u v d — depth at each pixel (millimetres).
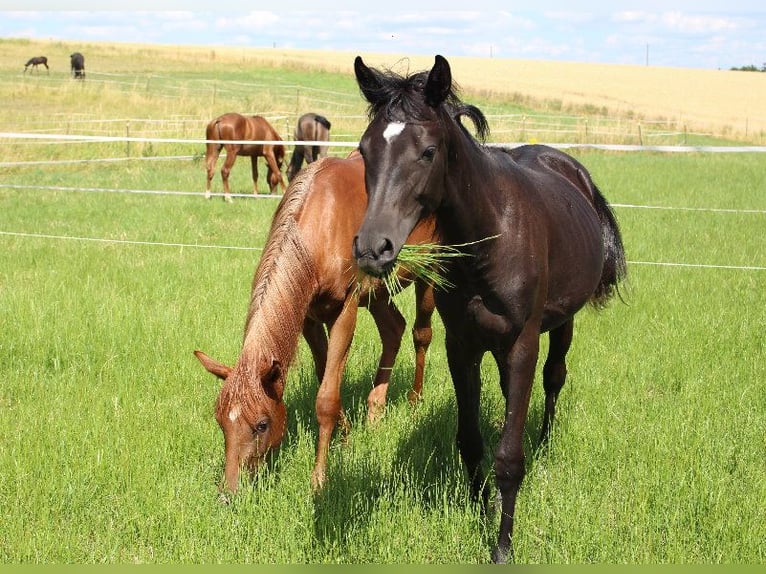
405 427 4914
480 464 4051
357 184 4828
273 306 3979
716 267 8992
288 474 4199
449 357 3895
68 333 6426
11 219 11906
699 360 5980
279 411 3908
